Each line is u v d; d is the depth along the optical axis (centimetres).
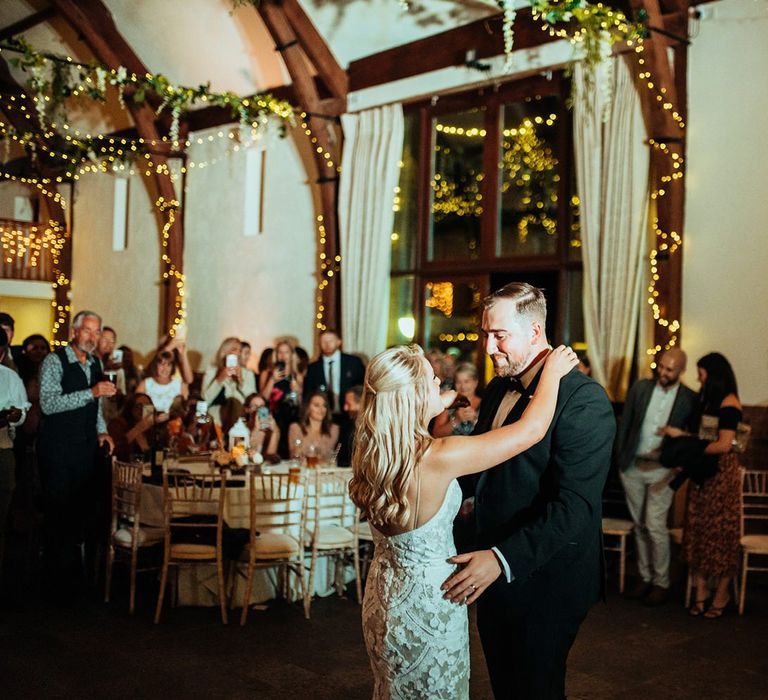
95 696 375
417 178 864
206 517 509
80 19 1027
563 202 746
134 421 642
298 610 516
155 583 570
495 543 251
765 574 600
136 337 1274
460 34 799
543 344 260
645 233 665
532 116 773
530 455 248
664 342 648
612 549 582
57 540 520
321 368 805
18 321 1630
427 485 226
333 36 893
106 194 1354
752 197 620
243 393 805
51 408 525
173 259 1149
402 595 229
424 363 231
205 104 1121
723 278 633
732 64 631
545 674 251
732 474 517
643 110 659
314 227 988
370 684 397
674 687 400
